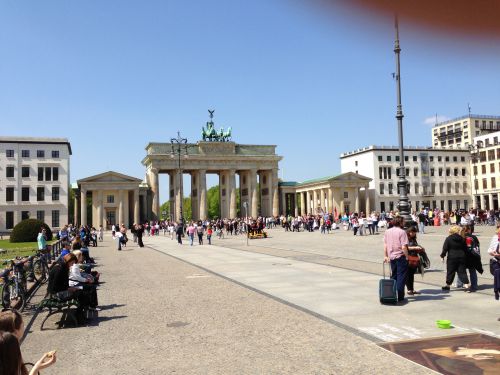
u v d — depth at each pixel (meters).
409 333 9.74
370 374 7.39
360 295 14.39
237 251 35.97
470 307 12.09
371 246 35.41
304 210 147.00
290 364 8.08
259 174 141.00
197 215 127.81
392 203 129.38
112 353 9.25
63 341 10.44
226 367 8.05
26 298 15.88
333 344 9.21
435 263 22.45
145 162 128.38
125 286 18.56
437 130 172.12
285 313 12.30
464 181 134.12
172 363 8.41
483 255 24.95
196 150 125.00
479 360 7.77
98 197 112.94
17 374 3.46
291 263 25.02
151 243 53.19
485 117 157.88
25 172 99.06
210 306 13.68
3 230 96.38
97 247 47.12
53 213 100.19
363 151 133.88
